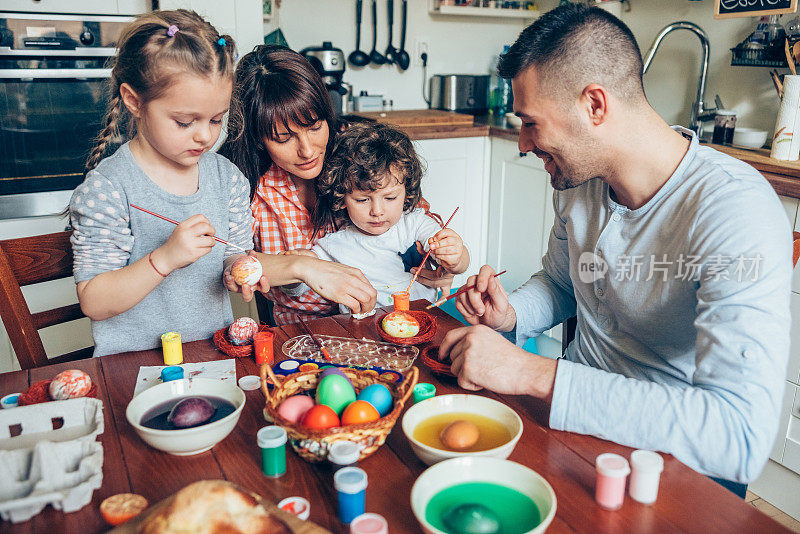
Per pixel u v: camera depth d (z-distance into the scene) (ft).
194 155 3.94
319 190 5.42
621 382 2.96
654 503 2.52
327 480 2.69
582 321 4.39
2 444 2.82
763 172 6.62
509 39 12.23
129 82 3.72
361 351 3.94
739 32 8.16
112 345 4.32
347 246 5.69
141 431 2.74
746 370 2.80
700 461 2.80
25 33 7.06
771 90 7.93
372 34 11.07
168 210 4.31
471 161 10.33
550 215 9.29
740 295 2.90
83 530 2.38
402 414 3.19
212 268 4.59
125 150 4.24
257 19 8.25
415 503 2.31
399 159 5.14
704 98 8.41
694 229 3.28
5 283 4.20
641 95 3.38
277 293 5.60
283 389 3.05
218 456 2.86
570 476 2.70
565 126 3.37
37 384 3.31
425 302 4.87
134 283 3.74
